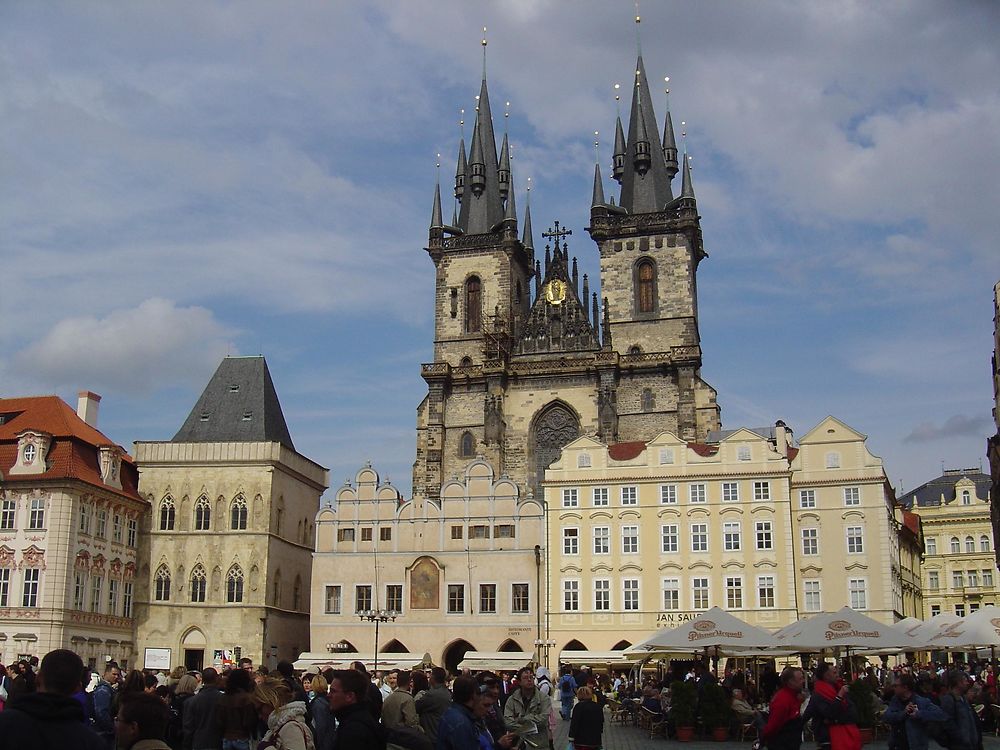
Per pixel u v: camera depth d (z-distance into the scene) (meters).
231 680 23.02
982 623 51.47
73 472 106.94
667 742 51.31
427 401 138.75
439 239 147.38
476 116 155.38
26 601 103.88
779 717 23.42
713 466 107.56
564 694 61.75
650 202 143.50
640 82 150.00
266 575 117.00
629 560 107.50
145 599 117.75
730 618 54.44
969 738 28.98
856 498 105.12
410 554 113.25
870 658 108.62
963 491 182.38
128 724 13.84
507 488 113.19
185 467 120.44
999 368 105.12
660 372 133.38
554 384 135.50
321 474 135.00
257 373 129.75
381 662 105.25
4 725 11.46
